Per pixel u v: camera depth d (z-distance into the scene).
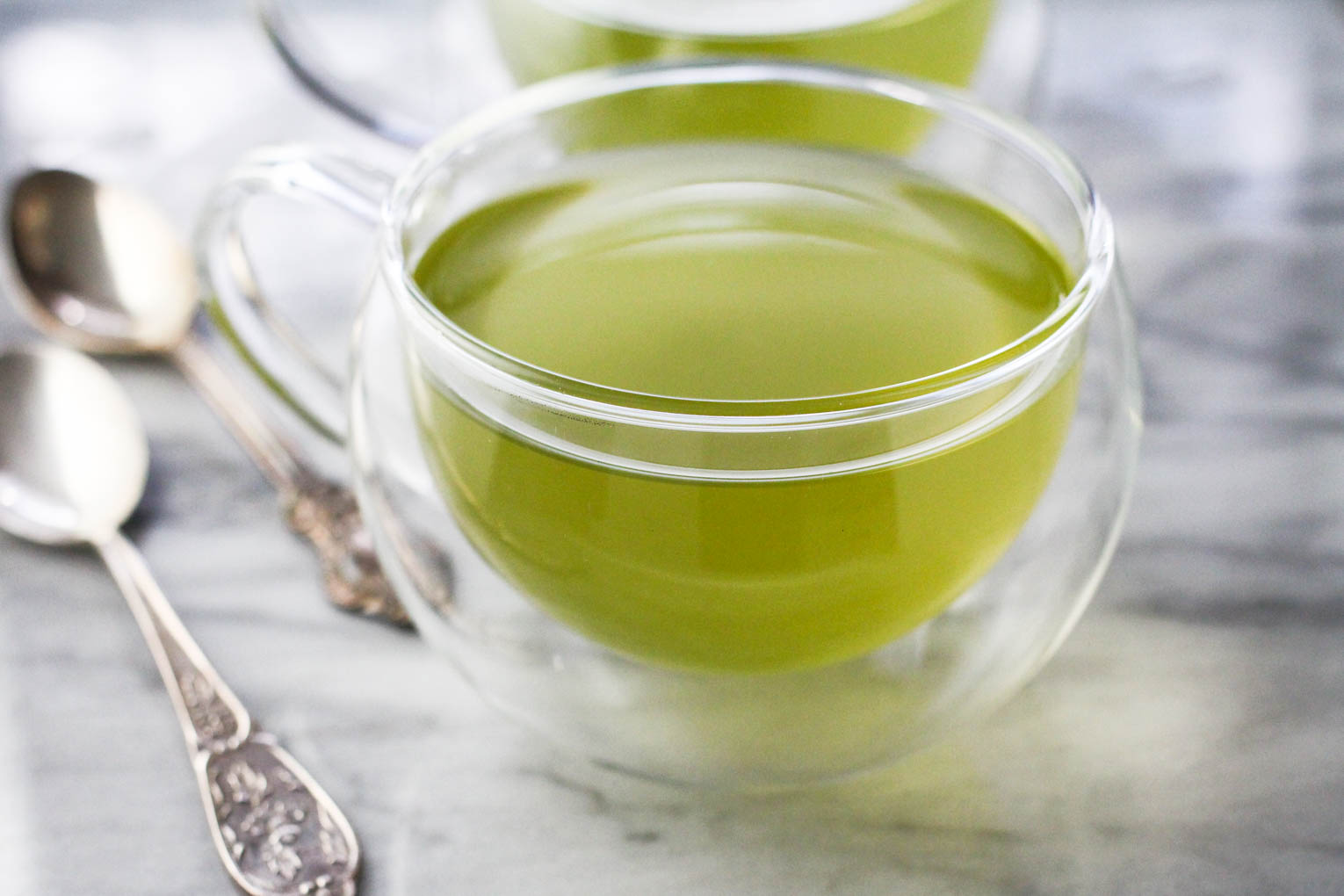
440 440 0.28
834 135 0.31
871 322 0.28
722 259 0.29
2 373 0.36
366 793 0.30
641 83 0.31
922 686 0.30
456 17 0.46
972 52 0.39
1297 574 0.34
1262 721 0.31
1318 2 0.51
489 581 0.31
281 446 0.37
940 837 0.30
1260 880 0.29
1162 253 0.41
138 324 0.39
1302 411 0.37
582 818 0.30
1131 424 0.31
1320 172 0.43
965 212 0.30
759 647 0.28
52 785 0.31
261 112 0.46
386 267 0.28
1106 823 0.30
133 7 0.53
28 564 0.35
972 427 0.26
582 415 0.26
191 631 0.33
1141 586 0.33
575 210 0.30
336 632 0.33
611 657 0.31
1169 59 0.48
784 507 0.26
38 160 0.42
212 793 0.30
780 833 0.30
